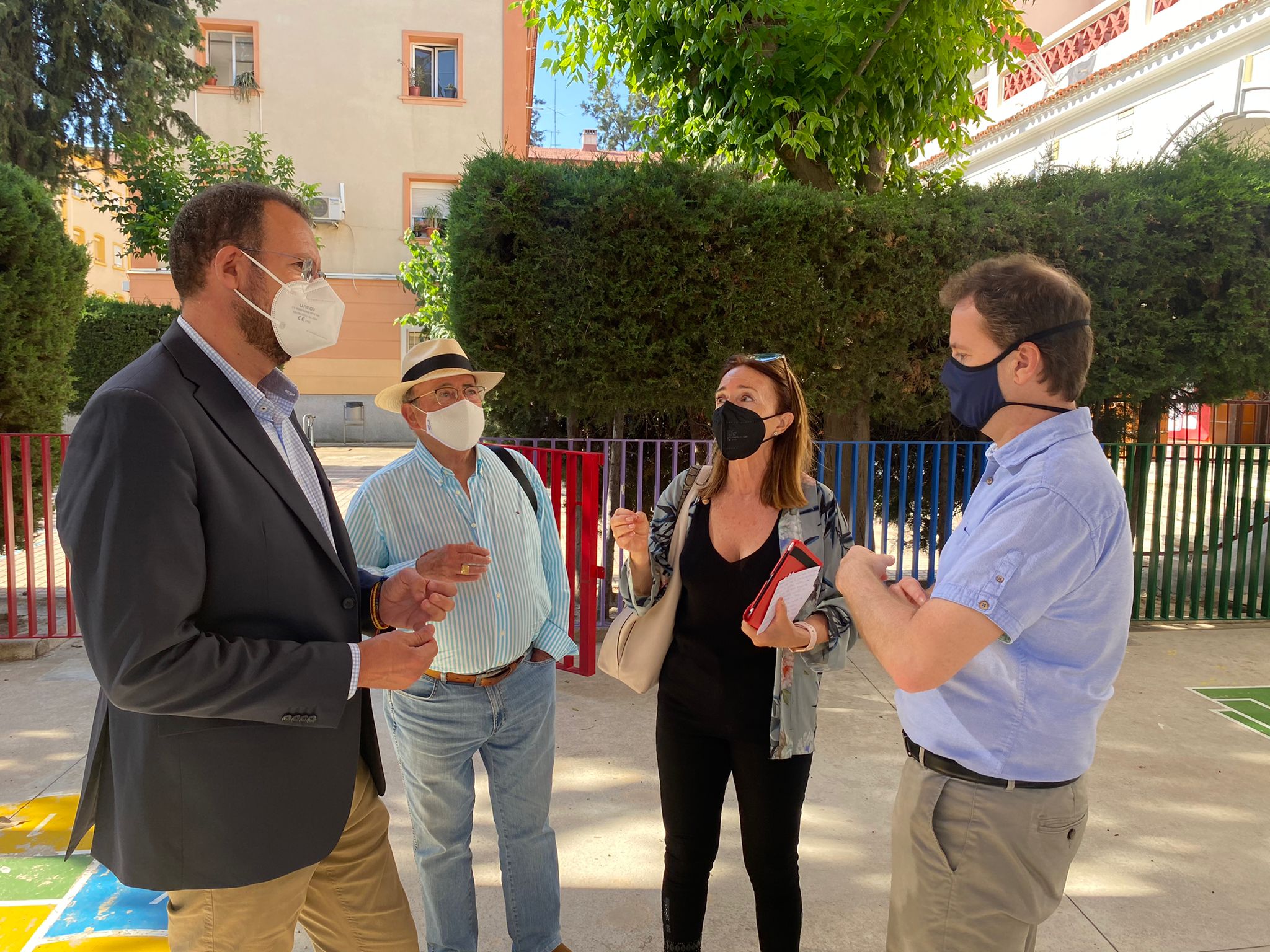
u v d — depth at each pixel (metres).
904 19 6.12
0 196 5.28
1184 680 5.10
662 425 6.96
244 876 1.47
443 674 2.22
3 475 5.45
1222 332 6.05
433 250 8.59
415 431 2.41
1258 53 9.55
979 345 1.52
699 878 2.27
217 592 1.43
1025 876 1.49
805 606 2.19
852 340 5.84
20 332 5.56
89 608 1.29
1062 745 1.47
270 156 20.44
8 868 2.90
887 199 5.79
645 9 6.20
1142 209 5.96
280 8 20.22
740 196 5.49
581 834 3.24
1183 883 2.93
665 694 2.29
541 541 2.59
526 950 2.39
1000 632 1.40
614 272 5.46
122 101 16.39
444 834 2.27
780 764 2.15
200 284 1.53
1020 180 6.09
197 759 1.43
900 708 1.69
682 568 2.27
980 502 1.54
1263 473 6.38
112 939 2.53
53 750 3.90
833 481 6.20
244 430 1.49
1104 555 1.43
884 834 3.26
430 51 21.02
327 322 1.61
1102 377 6.11
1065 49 13.84
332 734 1.58
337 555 1.67
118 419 1.32
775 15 6.15
